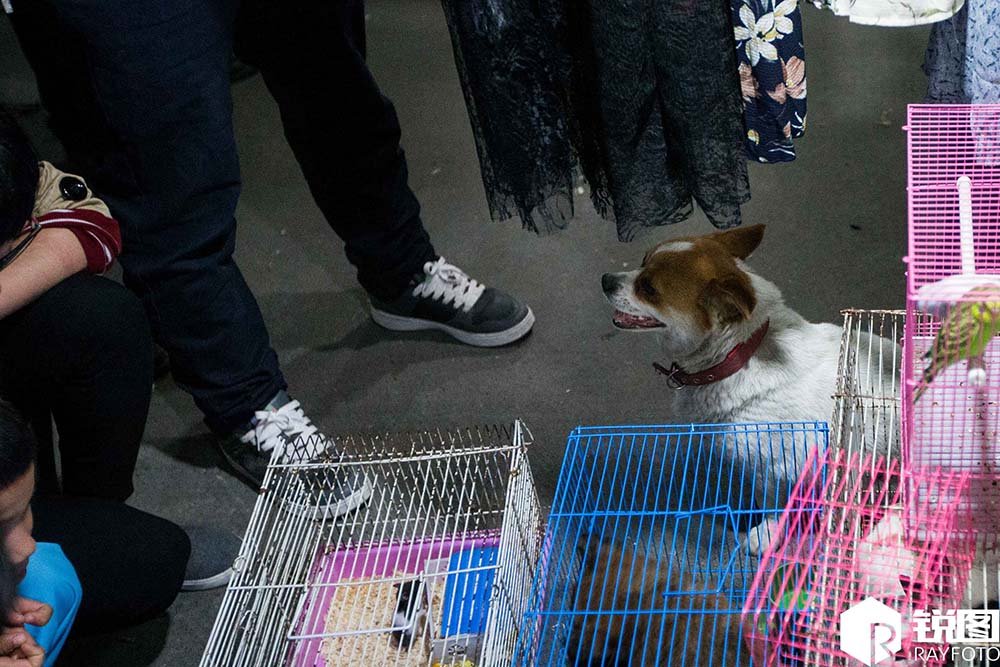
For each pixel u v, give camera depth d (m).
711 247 2.43
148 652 2.41
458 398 2.95
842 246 3.20
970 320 1.56
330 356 3.16
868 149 3.55
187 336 2.50
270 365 2.69
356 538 2.49
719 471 2.18
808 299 3.05
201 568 2.50
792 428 2.27
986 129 1.97
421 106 4.18
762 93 2.18
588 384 2.92
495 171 2.53
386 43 4.61
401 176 2.89
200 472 2.84
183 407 3.04
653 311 2.39
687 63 2.14
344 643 2.12
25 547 1.66
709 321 2.32
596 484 2.55
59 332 2.12
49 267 2.07
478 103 2.41
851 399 2.10
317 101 2.65
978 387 1.72
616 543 2.26
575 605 2.02
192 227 2.36
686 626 1.90
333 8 2.46
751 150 2.29
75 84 2.19
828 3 2.03
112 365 2.22
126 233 2.36
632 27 2.12
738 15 2.10
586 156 2.53
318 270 3.50
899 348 2.34
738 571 2.09
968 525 1.75
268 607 2.10
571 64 2.34
